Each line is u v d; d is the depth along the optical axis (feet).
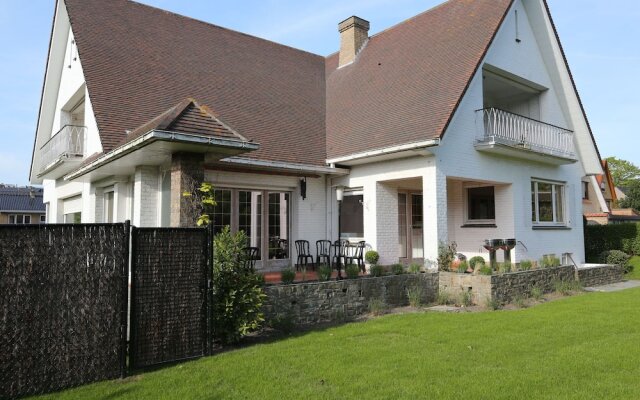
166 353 18.67
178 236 19.44
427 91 39.32
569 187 52.65
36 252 16.06
